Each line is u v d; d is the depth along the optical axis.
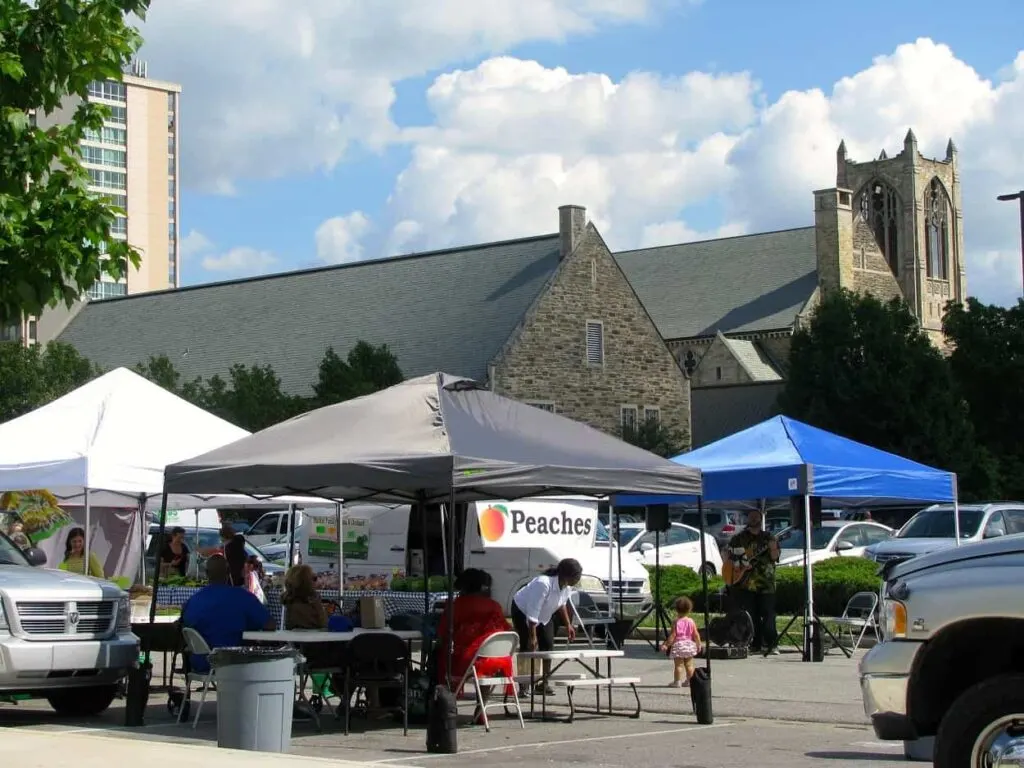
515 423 14.53
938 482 21.95
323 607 14.91
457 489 14.18
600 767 11.40
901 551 27.62
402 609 20.58
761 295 92.69
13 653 13.57
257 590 19.48
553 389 61.44
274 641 13.94
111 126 174.38
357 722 14.42
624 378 63.75
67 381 57.03
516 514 24.48
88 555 20.03
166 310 77.88
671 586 28.78
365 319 68.19
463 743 12.86
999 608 8.09
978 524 28.05
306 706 14.06
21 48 14.27
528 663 16.78
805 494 20.58
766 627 21.69
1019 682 7.94
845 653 21.33
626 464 14.19
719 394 78.81
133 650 14.48
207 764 10.27
